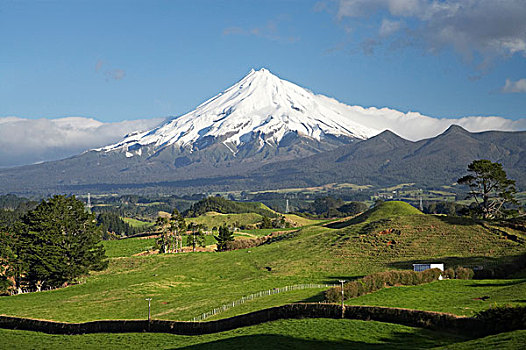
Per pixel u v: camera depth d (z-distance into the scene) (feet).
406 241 380.17
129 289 337.11
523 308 156.46
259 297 272.31
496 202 463.01
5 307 314.96
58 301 323.16
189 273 384.68
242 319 207.51
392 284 246.27
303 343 170.40
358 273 329.72
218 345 181.78
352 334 174.40
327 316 196.95
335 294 223.30
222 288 321.93
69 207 422.41
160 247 557.33
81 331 231.30
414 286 245.45
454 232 384.47
